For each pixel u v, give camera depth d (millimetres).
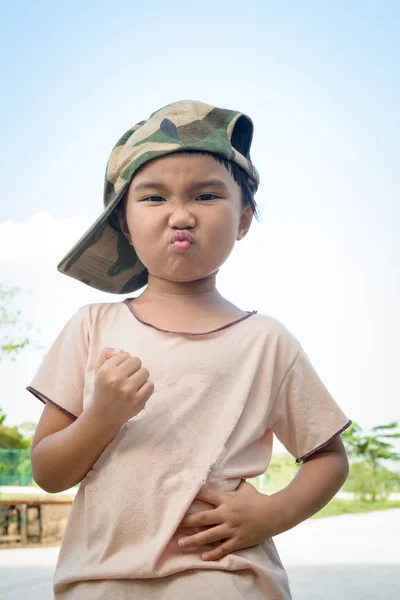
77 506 1339
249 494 1330
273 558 1358
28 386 1409
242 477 1359
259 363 1426
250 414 1393
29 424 15898
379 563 6113
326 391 1492
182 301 1472
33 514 7750
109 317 1476
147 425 1315
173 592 1226
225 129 1464
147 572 1221
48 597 4430
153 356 1378
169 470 1290
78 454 1283
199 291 1489
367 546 7324
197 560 1254
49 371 1421
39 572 5445
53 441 1314
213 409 1357
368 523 9859
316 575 5457
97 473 1310
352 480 12977
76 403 1396
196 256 1404
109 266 1650
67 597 1273
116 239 1611
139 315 1462
